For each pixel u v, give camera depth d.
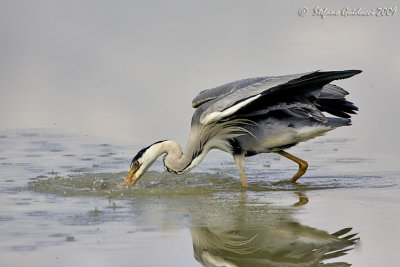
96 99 20.22
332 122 13.46
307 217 10.34
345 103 14.06
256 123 13.42
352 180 13.12
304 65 21.22
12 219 10.44
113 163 14.82
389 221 10.04
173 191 12.53
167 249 9.01
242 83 14.03
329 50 22.98
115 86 21.53
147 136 16.91
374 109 18.06
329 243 9.19
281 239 9.38
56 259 8.62
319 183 13.03
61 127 17.77
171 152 13.95
